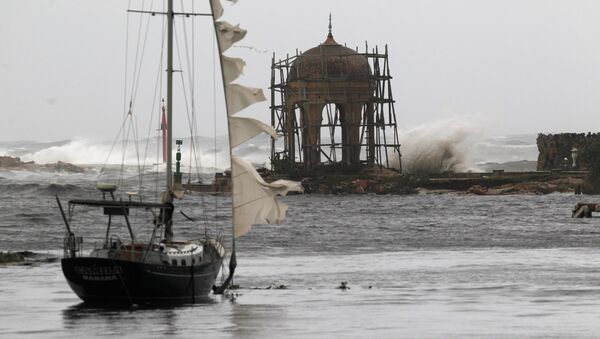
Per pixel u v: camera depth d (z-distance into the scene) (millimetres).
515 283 190875
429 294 176375
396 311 155500
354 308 158625
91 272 155250
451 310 156250
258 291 181000
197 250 164625
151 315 149250
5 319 146250
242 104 176500
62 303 162750
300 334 134750
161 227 168000
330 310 156625
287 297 172625
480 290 181250
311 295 175500
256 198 177125
